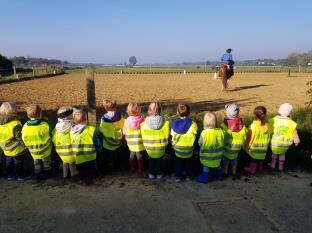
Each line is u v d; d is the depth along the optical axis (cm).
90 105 655
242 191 482
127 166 573
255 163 548
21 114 1084
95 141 508
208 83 2531
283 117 549
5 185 496
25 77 3048
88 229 380
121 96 1631
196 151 578
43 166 533
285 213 420
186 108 507
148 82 2683
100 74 4372
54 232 374
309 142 671
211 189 488
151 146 504
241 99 1500
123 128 543
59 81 2834
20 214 412
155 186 496
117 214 413
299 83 2467
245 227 386
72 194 468
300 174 550
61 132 496
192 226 387
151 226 386
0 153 570
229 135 520
